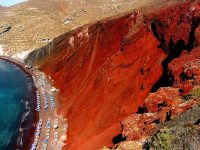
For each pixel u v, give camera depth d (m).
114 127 52.75
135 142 28.52
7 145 68.69
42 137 69.62
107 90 68.06
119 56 71.06
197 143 19.97
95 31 92.88
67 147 62.25
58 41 119.25
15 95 100.25
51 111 83.62
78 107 74.75
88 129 61.41
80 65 92.75
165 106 34.44
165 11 64.88
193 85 35.03
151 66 61.41
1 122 79.81
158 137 22.41
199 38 50.09
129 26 76.88
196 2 59.59
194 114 25.48
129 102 58.75
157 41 65.69
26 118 81.31
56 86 102.56
